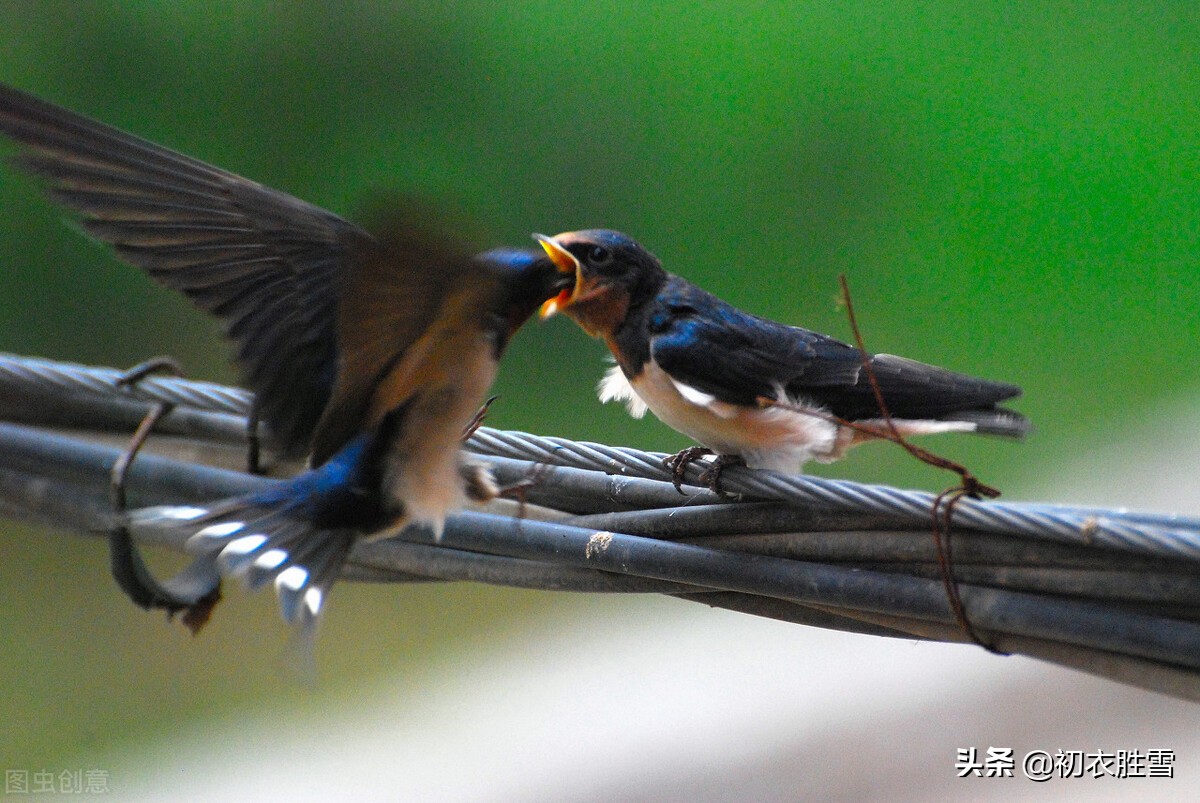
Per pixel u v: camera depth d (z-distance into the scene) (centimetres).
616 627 1625
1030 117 2189
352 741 1455
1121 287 2070
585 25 1994
